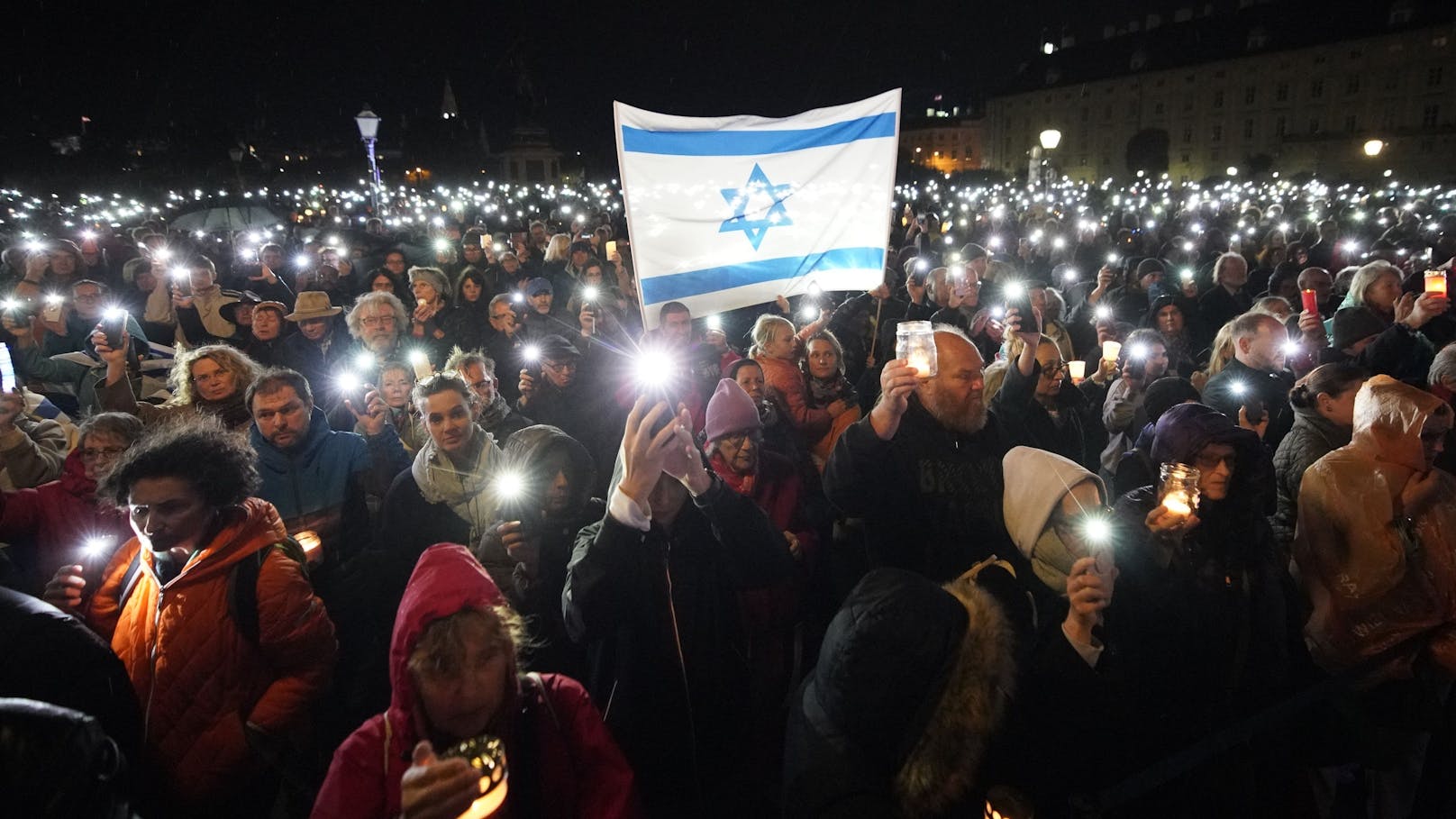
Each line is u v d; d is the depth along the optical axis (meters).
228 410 3.71
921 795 1.65
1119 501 2.58
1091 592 2.07
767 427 4.11
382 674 3.04
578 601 2.30
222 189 40.00
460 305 7.06
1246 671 2.38
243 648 2.36
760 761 2.72
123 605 2.50
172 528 2.28
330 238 13.22
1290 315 5.59
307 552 2.84
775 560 2.49
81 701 2.04
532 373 4.76
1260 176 56.00
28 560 2.94
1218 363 4.74
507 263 9.64
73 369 5.18
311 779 2.44
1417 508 2.62
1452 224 10.76
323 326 5.61
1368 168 63.28
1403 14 61.66
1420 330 5.45
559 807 1.90
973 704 1.68
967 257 8.78
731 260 4.41
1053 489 2.52
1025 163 87.25
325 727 2.79
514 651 1.86
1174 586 2.37
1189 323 7.62
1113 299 8.07
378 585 3.16
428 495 3.18
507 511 2.92
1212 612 2.36
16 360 5.22
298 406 3.31
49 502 2.96
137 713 2.20
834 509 3.58
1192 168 74.44
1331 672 2.69
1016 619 2.36
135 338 5.52
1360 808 3.13
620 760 1.97
